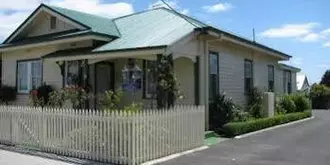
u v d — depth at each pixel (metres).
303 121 23.91
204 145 13.51
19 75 21.84
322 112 35.19
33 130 12.77
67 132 11.68
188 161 10.94
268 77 25.69
